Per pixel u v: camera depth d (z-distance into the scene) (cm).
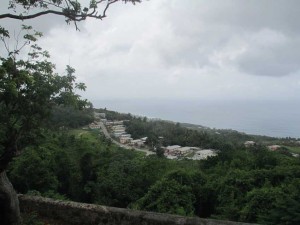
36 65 596
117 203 2625
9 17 568
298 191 1527
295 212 1314
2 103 587
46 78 609
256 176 2342
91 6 592
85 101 659
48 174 2234
